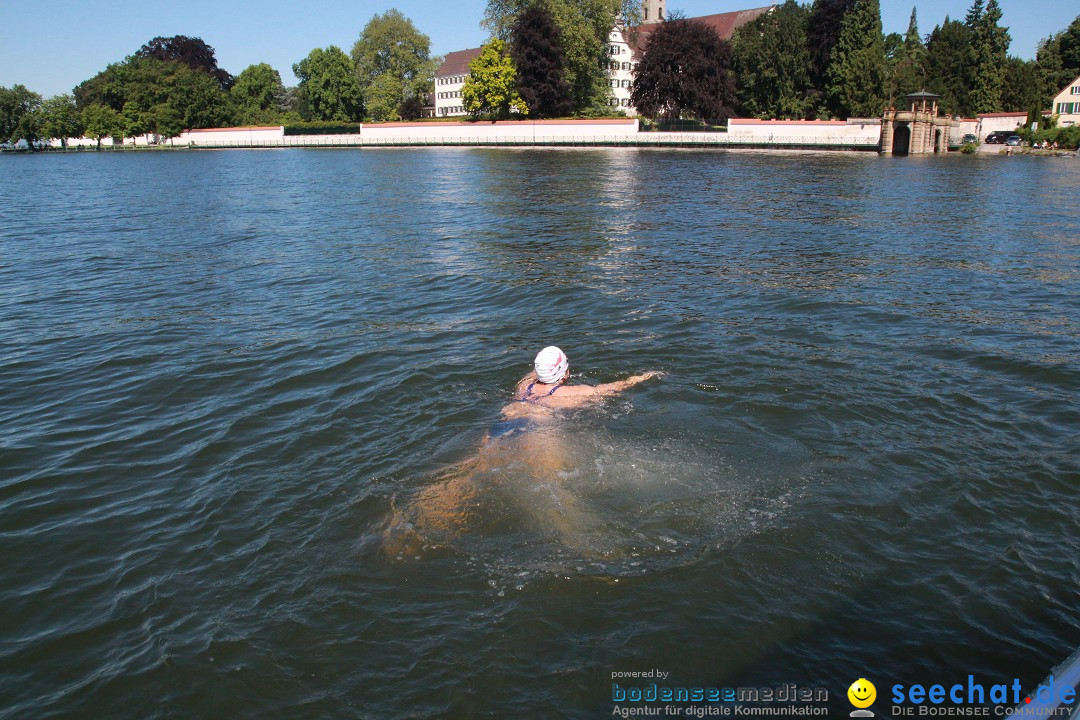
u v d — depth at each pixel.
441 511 4.88
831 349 8.43
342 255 15.52
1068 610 4.04
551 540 4.55
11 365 8.77
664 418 6.29
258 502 5.27
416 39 112.50
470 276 12.98
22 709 3.55
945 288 11.65
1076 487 5.28
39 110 111.94
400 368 8.00
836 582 4.24
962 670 3.64
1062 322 9.62
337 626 3.98
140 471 5.92
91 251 16.69
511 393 7.16
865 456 5.69
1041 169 42.41
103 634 4.05
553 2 83.69
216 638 3.95
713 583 4.20
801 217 20.89
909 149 61.03
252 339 9.44
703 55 77.69
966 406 6.74
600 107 90.38
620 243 16.52
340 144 90.50
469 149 78.31
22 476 5.91
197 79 106.94
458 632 3.90
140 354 8.98
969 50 76.88
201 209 25.06
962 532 4.73
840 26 78.88
